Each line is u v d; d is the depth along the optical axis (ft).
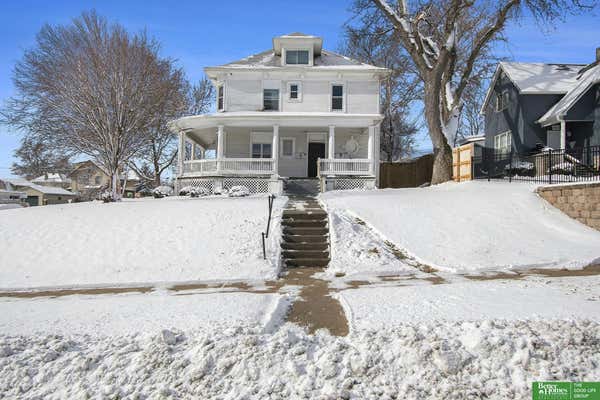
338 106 81.05
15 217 46.03
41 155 90.27
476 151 100.42
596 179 49.83
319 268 32.78
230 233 38.17
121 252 34.86
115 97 63.62
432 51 79.36
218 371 13.96
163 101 76.23
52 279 29.71
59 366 14.49
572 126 77.97
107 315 19.62
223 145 79.36
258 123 74.08
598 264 30.55
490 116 100.63
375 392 13.02
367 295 22.61
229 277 29.37
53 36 66.28
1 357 14.89
